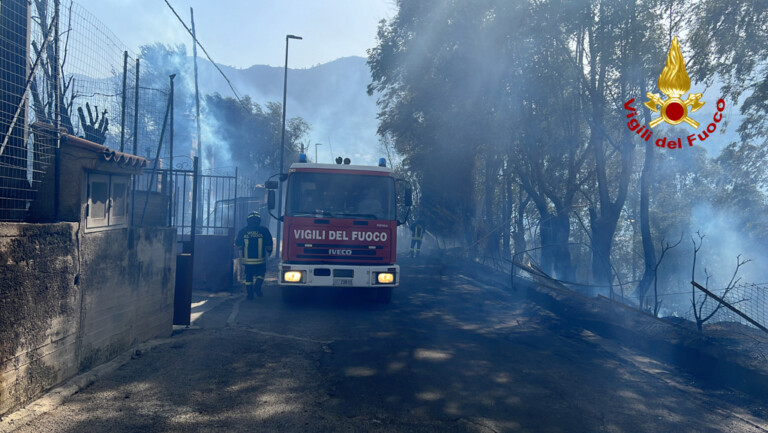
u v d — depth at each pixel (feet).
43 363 15.44
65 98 19.93
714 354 22.41
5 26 16.11
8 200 16.03
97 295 18.78
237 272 48.65
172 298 26.09
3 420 13.48
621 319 30.30
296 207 36.06
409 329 29.84
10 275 13.67
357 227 36.09
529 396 18.45
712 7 49.21
